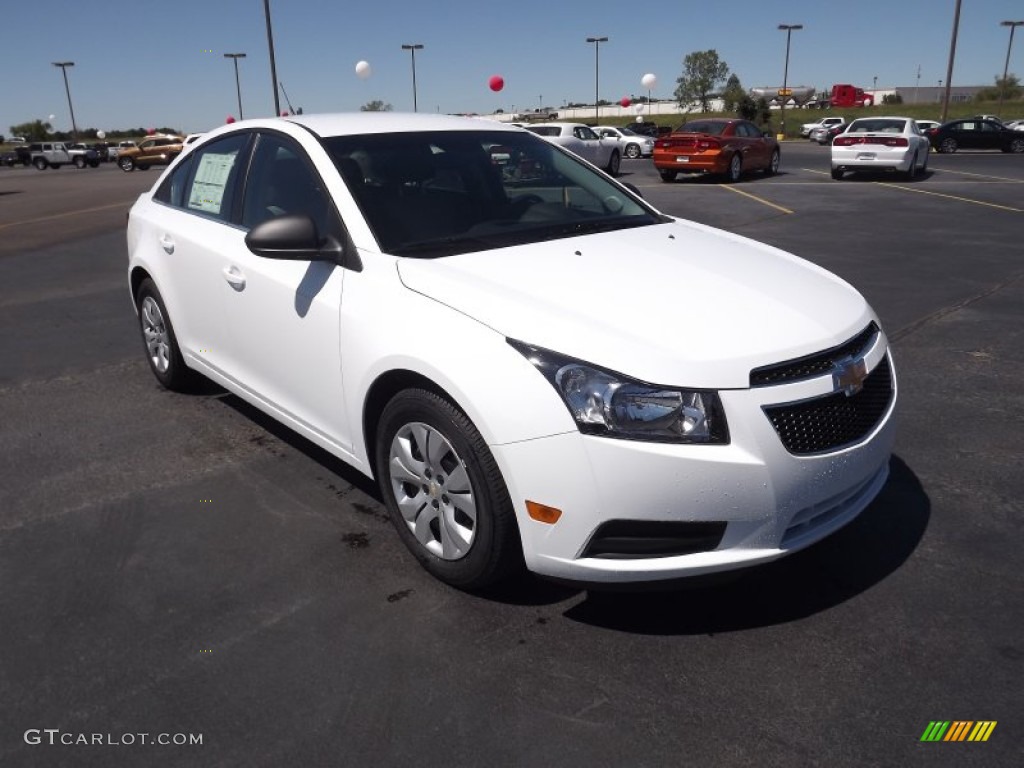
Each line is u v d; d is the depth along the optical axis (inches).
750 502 99.0
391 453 121.9
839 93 2923.2
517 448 101.4
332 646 107.9
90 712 96.8
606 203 158.2
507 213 144.1
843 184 725.3
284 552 130.4
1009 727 92.8
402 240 128.6
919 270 335.6
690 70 3031.5
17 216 626.8
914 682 100.0
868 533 133.9
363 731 93.4
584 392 98.7
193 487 152.5
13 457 166.4
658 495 97.6
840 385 105.9
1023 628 109.6
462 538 113.8
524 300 109.0
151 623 113.0
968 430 174.6
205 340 170.7
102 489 152.1
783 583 120.6
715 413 97.8
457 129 159.3
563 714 95.7
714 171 770.8
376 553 129.9
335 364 128.3
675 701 97.7
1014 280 313.6
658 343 101.3
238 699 98.7
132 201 731.4
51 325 271.7
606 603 116.5
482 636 109.7
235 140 166.6
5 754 90.7
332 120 156.9
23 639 109.9
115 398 200.1
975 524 136.1
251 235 125.7
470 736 92.6
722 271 124.9
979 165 941.8
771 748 90.5
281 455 165.8
